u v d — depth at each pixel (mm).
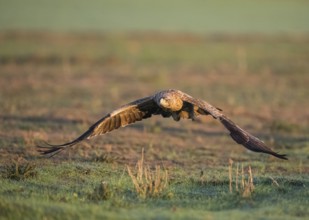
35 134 61406
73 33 193500
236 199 39344
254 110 85500
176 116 32438
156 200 39219
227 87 106312
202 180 44406
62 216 34688
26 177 44156
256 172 49312
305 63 141500
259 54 155125
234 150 59188
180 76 118875
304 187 43469
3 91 95750
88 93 96750
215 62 141750
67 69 123688
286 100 95562
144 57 148875
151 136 64375
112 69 126812
